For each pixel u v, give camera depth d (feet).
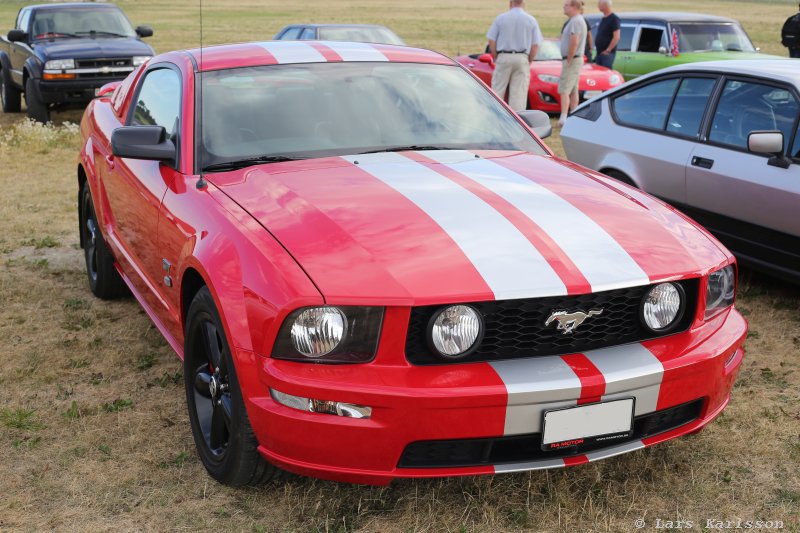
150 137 11.16
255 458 8.98
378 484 8.26
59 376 12.85
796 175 15.03
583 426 8.30
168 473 10.08
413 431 7.96
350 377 7.98
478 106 12.93
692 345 8.93
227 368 9.10
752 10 215.51
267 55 12.73
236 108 11.62
